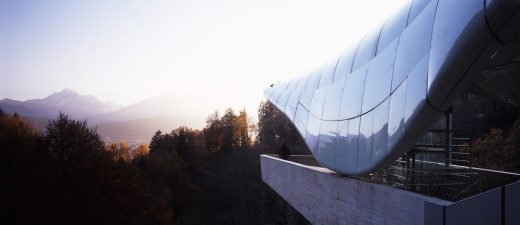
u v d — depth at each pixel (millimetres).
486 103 42281
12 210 24984
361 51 17297
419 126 11414
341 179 16109
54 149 28344
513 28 8859
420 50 11828
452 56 9867
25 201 25266
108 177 28078
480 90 15195
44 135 29672
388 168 16141
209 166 88062
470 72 9883
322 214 18219
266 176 31922
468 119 42375
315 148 19641
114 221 26797
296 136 78375
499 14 8734
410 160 16641
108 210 26797
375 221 13320
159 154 82312
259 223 64188
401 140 11961
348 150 15812
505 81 13211
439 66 10297
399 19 14562
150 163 71938
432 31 11367
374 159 13539
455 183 13492
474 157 34906
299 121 23453
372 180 15227
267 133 85312
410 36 12836
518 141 33375
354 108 16016
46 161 27344
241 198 68938
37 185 25969
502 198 8219
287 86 29688
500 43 9234
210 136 99188
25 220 24891
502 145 34062
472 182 13922
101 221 26344
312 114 21484
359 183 14508
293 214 57812
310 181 19984
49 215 25234
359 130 15133
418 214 10898
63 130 28859
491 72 12805
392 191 12234
